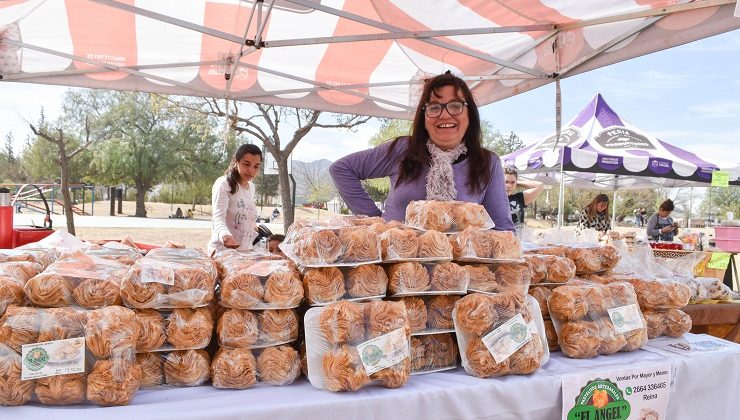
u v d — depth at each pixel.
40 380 1.18
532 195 6.41
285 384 1.39
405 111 5.46
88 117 24.78
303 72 4.75
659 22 3.09
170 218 24.02
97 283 1.30
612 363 1.65
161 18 3.31
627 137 7.89
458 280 1.58
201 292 1.37
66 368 1.18
